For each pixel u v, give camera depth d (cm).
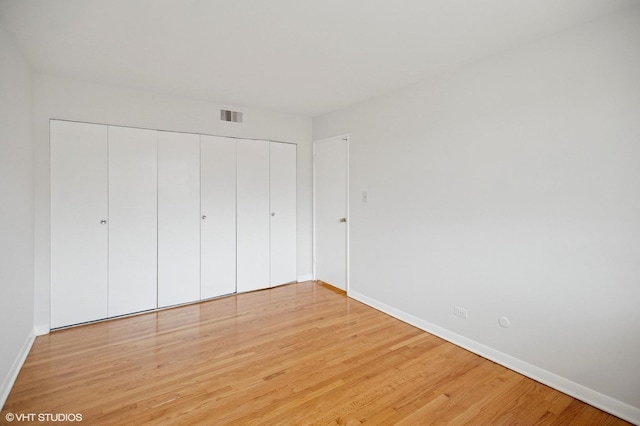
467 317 276
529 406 203
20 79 250
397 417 191
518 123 238
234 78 312
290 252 470
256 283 438
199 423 184
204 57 265
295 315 351
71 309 315
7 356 213
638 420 187
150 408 196
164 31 223
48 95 301
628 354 191
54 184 305
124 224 342
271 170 446
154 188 359
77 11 197
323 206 461
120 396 207
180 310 365
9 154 222
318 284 469
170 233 371
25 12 197
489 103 257
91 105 321
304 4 190
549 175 222
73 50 251
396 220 343
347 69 288
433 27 215
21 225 252
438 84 297
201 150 389
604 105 197
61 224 309
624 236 191
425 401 206
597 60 200
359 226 396
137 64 279
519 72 238
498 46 240
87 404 199
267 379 228
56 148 305
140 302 354
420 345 283
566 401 208
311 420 188
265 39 234
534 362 232
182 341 287
